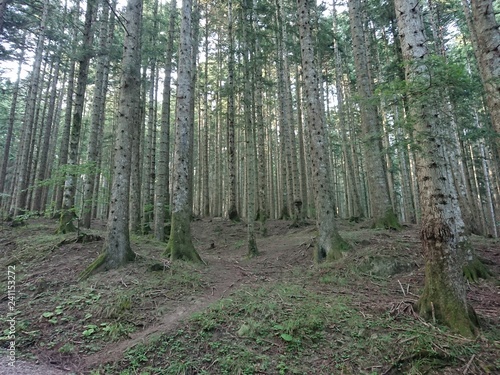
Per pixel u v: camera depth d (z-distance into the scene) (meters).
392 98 5.05
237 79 19.16
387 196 11.66
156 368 3.99
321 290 6.29
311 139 9.53
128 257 7.63
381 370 3.55
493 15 6.28
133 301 5.79
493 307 5.07
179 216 9.10
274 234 15.63
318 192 9.24
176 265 7.82
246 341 4.32
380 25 17.47
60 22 17.39
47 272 7.27
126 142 8.09
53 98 20.33
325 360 3.83
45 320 5.36
